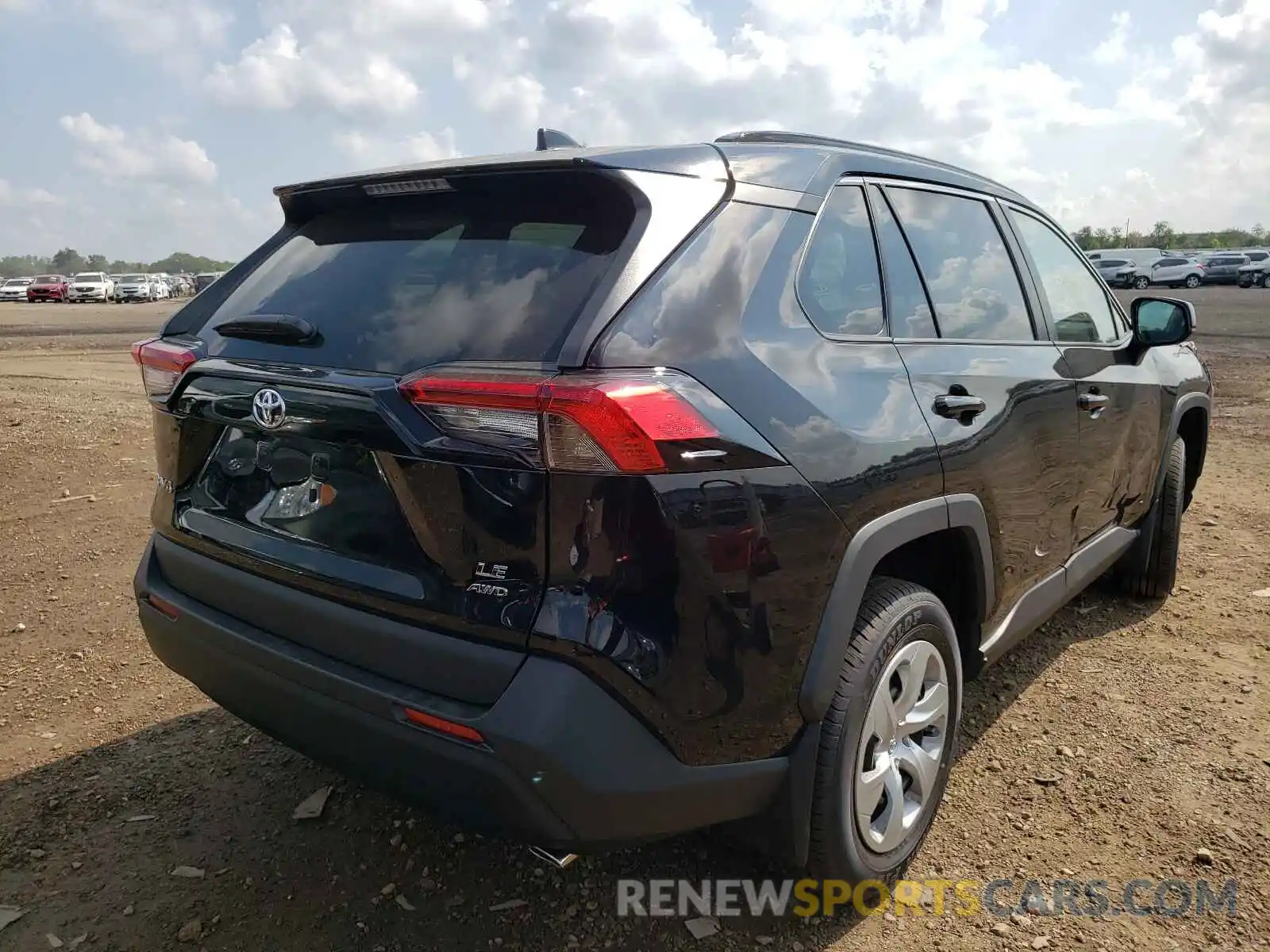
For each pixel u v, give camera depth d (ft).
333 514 6.84
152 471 22.34
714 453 6.02
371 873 8.32
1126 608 14.25
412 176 7.64
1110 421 11.50
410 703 6.25
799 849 7.19
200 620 7.80
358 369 6.70
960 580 9.02
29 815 9.15
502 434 5.81
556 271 6.60
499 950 7.40
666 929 7.63
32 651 12.85
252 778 9.84
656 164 6.97
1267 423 30.35
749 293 6.88
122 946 7.41
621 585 5.79
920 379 8.09
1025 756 10.11
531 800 5.94
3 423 26.91
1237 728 10.62
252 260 9.05
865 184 8.64
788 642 6.56
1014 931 7.57
